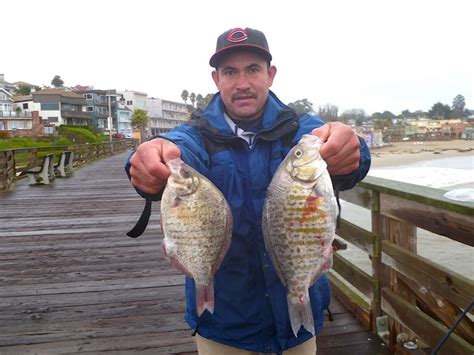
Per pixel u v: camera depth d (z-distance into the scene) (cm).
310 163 166
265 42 196
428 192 238
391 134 7181
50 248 546
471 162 3322
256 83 193
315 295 195
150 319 345
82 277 440
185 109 9288
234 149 191
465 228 204
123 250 535
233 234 184
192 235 161
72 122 6162
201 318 193
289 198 167
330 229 167
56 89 6562
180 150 173
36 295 394
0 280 432
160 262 487
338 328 319
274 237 170
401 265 270
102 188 1112
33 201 909
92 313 356
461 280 216
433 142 6900
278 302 185
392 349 287
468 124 8494
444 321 250
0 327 332
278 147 192
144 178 162
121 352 296
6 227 662
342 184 189
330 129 175
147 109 8219
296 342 190
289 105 210
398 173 2358
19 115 5603
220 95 205
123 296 390
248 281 186
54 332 324
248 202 186
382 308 299
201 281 162
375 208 295
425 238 818
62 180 1293
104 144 2523
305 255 167
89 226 667
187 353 295
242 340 190
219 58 193
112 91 6819
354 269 336
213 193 164
